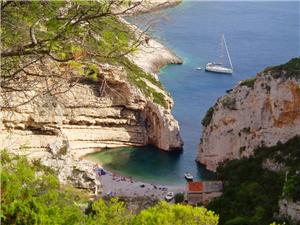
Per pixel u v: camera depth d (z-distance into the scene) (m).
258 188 71.31
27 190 20.50
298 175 65.38
